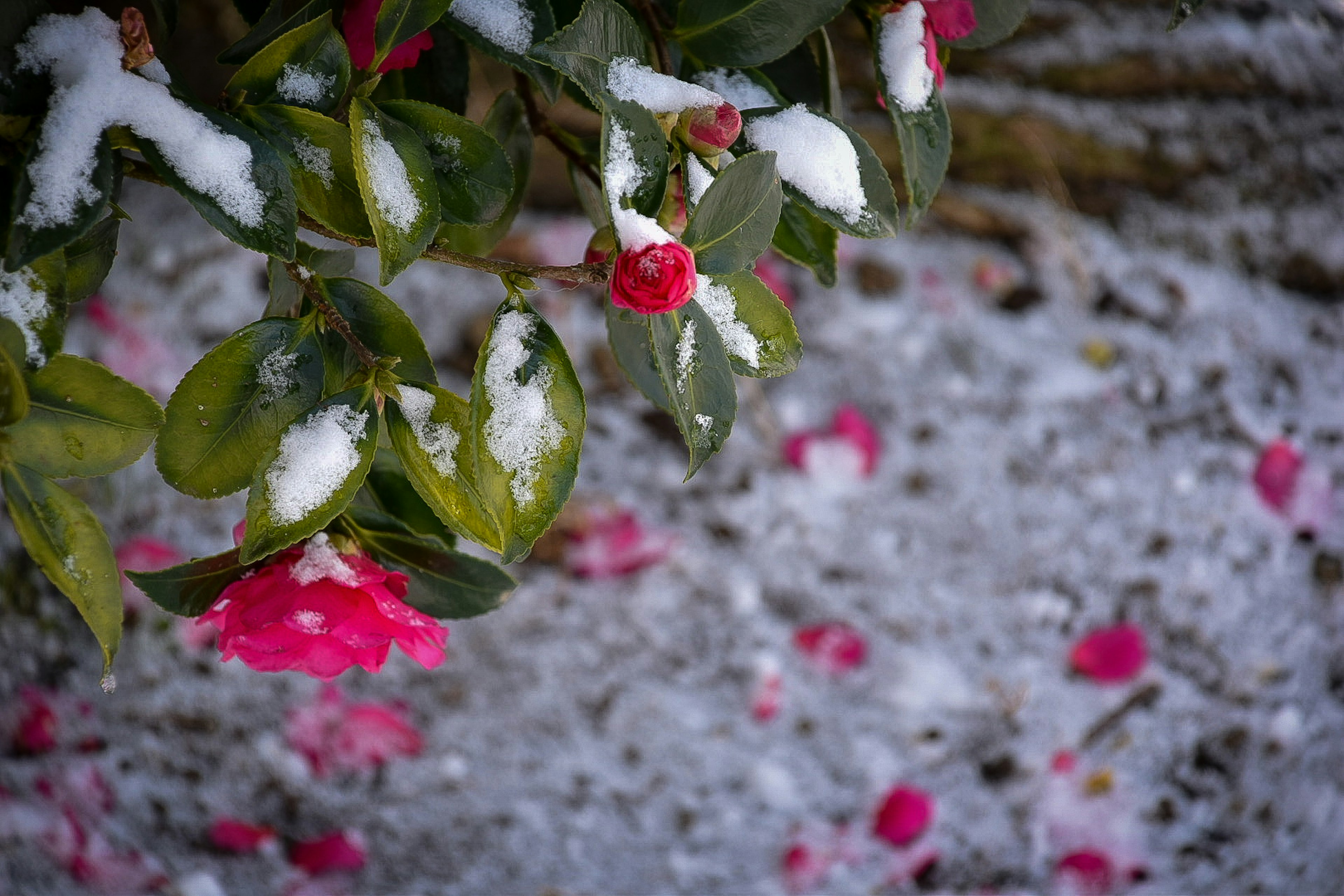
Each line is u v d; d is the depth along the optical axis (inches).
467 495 31.1
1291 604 65.8
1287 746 64.2
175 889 59.5
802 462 65.7
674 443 66.0
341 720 60.9
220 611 31.8
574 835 60.3
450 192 32.2
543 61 30.1
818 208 32.3
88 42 30.0
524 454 30.4
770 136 32.3
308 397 31.7
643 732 61.4
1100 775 63.1
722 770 61.3
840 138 32.4
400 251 31.0
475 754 60.8
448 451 31.2
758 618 63.2
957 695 63.0
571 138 36.5
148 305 66.6
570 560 63.2
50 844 60.1
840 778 61.7
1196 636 64.8
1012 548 65.1
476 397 30.4
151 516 63.0
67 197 29.4
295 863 59.8
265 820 60.2
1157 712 63.9
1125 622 64.6
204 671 61.4
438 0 31.9
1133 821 62.9
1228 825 63.2
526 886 59.9
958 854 61.9
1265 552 66.3
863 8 33.9
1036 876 62.2
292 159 31.4
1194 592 65.2
